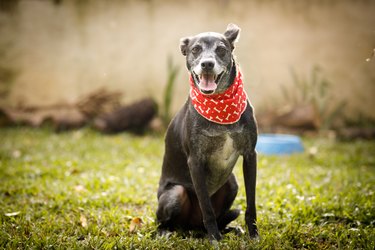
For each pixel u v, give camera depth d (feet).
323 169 22.59
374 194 16.24
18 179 19.33
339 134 34.19
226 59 11.94
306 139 33.06
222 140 12.16
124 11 40.40
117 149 27.66
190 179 13.25
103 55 40.34
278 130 35.40
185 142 12.53
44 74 39.86
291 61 40.16
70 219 14.30
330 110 39.52
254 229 12.39
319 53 39.96
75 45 40.16
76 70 40.16
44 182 18.89
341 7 39.73
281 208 15.16
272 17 40.24
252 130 12.28
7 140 30.04
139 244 11.84
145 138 32.81
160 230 13.17
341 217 14.21
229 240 11.96
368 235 12.23
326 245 12.01
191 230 13.71
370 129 34.32
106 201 15.99
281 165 23.16
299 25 40.09
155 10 40.37
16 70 39.58
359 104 39.55
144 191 17.84
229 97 11.94
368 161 24.86
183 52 12.80
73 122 35.27
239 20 40.29
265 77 40.22
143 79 40.40
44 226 13.24
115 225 13.48
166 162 13.75
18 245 12.01
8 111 36.19
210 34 12.22
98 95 36.81
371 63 39.37
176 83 39.99
